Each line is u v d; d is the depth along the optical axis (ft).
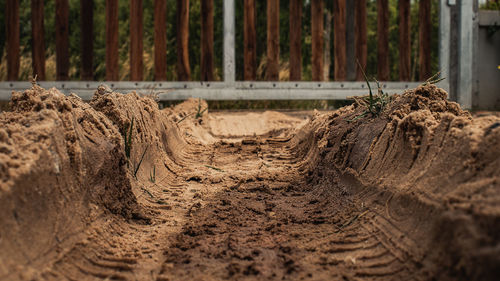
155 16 31.01
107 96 12.94
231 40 31.63
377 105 13.21
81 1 30.01
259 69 38.04
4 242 6.18
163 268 7.84
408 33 32.71
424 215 7.45
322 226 9.91
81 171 9.00
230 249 8.76
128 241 9.04
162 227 10.14
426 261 6.70
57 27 30.25
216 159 19.15
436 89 11.55
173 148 18.89
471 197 6.48
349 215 10.02
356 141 12.59
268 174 15.70
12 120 8.79
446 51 32.76
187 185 14.44
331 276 7.43
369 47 43.09
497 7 40.96
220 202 12.35
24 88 29.96
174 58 40.09
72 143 9.03
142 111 15.93
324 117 18.71
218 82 31.73
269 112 33.88
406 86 32.71
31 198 7.07
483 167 6.86
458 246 6.02
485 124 8.11
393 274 7.11
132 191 11.60
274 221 10.48
